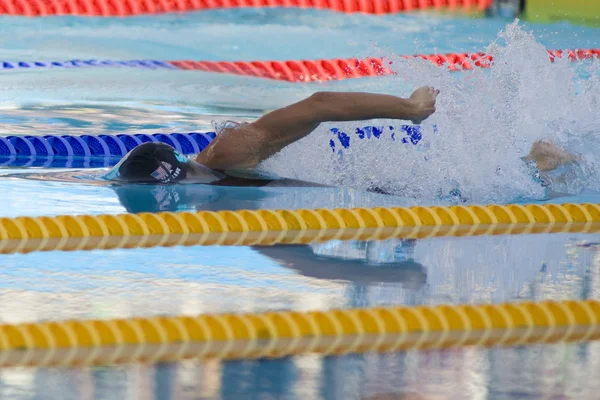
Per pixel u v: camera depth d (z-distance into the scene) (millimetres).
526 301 7734
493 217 11031
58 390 5715
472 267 8844
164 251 9367
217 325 6977
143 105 20156
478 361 6414
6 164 14445
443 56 25375
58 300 7539
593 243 9961
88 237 9852
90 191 12094
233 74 24125
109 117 18672
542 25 29297
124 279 8258
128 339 6707
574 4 31516
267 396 5688
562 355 6555
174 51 26344
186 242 9773
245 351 6543
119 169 13156
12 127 17281
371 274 8555
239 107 20250
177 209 11070
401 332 7027
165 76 23625
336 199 11875
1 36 27266
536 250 9602
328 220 10734
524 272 8688
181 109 19844
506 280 8391
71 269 8570
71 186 12469
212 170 13227
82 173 13633
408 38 27672
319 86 23016
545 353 6602
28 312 7191
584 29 28688
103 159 15359
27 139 16172
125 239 9828
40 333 6711
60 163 14703
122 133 17047
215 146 13266
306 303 7598
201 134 17188
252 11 30984
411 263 9000
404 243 9883
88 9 30188
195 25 29391
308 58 25562
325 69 24688
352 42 27203
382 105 11891
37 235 9812
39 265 8688
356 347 6684
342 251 9484
